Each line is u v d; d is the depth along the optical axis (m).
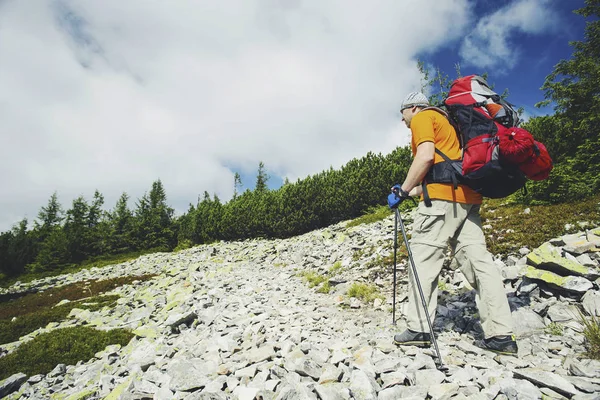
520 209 7.45
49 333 6.74
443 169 2.82
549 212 6.61
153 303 8.79
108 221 37.81
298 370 2.58
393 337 3.28
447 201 2.82
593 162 7.65
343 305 5.24
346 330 3.93
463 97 2.90
